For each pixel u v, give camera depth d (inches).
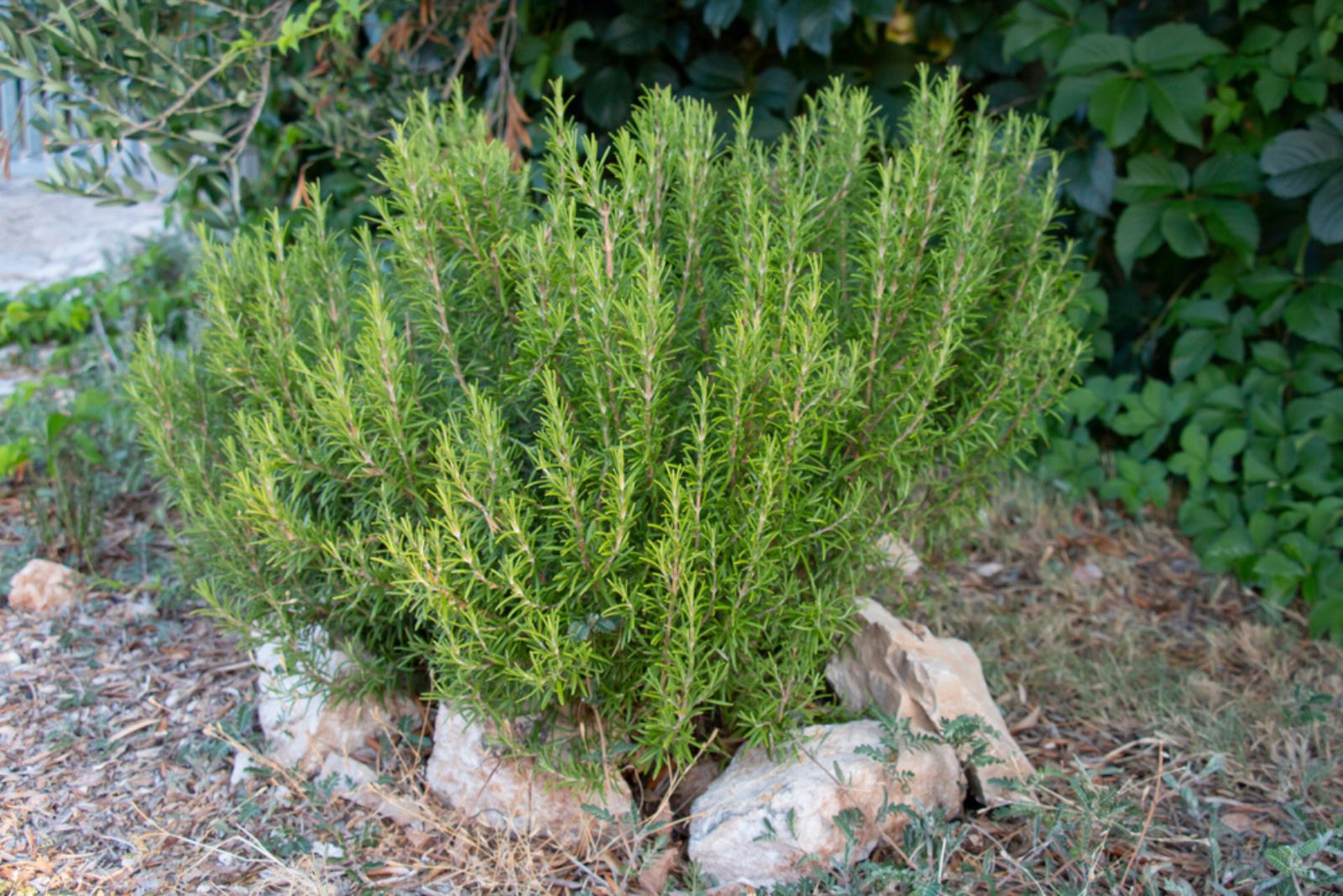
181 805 92.5
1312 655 123.2
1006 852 87.8
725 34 163.3
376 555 85.4
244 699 107.0
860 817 83.0
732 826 84.0
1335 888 83.3
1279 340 153.3
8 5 108.1
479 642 78.9
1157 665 119.0
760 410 78.9
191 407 101.3
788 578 88.3
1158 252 160.9
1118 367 164.4
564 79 151.9
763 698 87.0
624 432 79.8
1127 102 138.3
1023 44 147.4
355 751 96.4
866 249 88.0
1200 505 144.2
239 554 89.7
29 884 82.7
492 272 85.2
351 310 97.2
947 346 83.6
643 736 87.9
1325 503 129.7
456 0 142.7
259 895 82.2
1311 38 141.1
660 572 79.8
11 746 99.3
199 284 118.6
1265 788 97.1
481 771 89.4
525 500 78.3
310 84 143.6
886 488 95.1
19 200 315.0
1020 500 154.2
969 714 92.7
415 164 83.4
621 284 80.4
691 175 85.7
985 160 91.4
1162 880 84.4
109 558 133.4
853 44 163.0
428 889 83.2
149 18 113.0
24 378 191.0
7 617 120.0
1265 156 133.4
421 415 83.9
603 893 83.0
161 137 118.9
